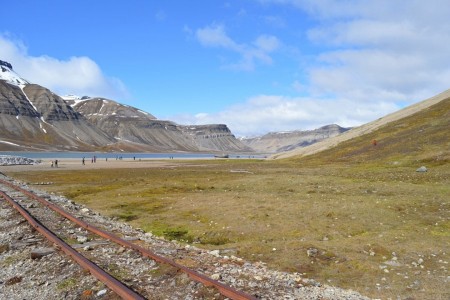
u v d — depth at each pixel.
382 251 18.66
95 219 23.77
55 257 13.96
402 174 51.34
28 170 88.62
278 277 12.61
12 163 113.81
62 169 94.62
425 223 24.25
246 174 69.00
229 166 102.94
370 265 16.80
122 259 13.81
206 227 25.58
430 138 77.75
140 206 35.19
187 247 17.11
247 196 37.91
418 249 18.78
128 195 42.78
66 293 10.80
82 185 55.06
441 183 40.47
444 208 27.89
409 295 13.57
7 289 11.73
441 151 64.44
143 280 11.66
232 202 34.12
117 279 11.58
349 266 16.89
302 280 12.63
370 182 45.16
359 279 15.36
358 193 37.66
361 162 77.69
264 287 11.32
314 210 28.91
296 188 44.06
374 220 25.52
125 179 65.00
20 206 24.77
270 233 23.36
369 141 99.62
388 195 35.19
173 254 14.77
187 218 28.88
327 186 44.25
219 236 23.48
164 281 11.48
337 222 25.30
